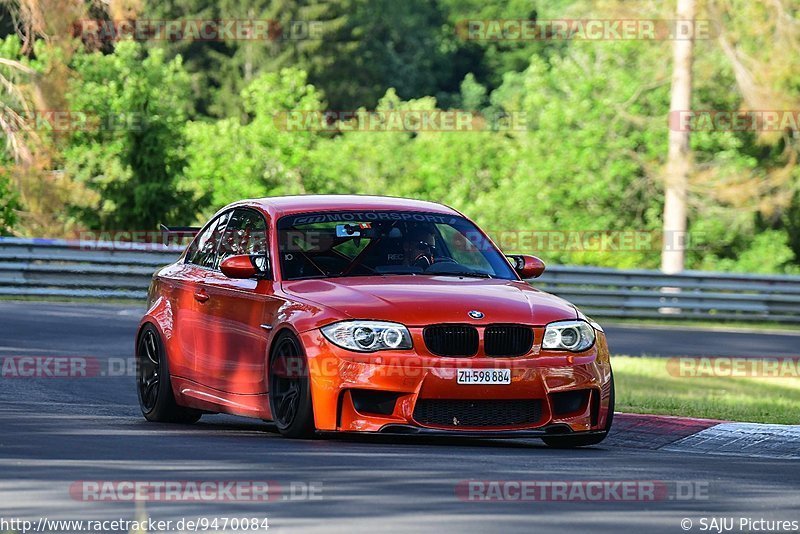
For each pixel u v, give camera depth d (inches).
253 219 1151.0
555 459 920.9
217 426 1163.3
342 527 634.8
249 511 675.4
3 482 751.7
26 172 3553.2
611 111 5054.1
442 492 741.9
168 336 1182.9
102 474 786.2
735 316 3129.9
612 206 5103.3
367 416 976.9
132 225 4623.5
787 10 4052.7
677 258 3703.3
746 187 4025.6
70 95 4537.4
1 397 1316.4
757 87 3973.9
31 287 2659.9
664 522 676.1
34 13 3567.9
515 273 1137.4
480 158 6028.5
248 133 5713.6
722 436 1152.2
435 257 1117.7
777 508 733.9
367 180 6122.1
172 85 5000.0
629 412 1294.3
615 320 3041.3
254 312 1070.4
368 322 986.1
